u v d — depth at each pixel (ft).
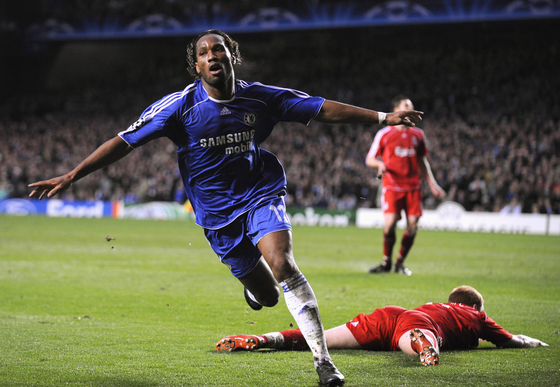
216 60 19.70
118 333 26.12
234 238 22.16
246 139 21.02
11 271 49.26
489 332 23.36
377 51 208.54
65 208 164.04
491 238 99.55
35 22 213.87
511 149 142.00
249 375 19.29
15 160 181.37
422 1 174.09
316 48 214.48
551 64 177.68
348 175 144.36
